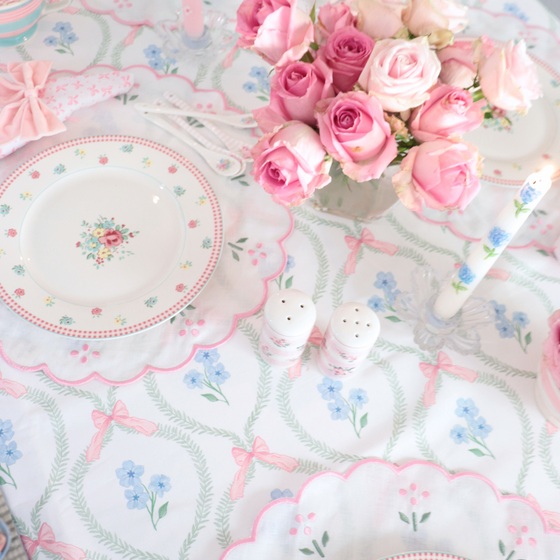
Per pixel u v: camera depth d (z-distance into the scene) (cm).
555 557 61
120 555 59
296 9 52
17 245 74
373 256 79
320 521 61
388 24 54
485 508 63
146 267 74
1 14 86
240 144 85
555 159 83
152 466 64
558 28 101
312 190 55
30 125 80
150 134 86
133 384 68
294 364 70
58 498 61
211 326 72
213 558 59
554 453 67
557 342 62
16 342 69
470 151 51
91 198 79
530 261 79
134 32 96
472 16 101
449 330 72
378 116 49
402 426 67
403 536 61
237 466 64
